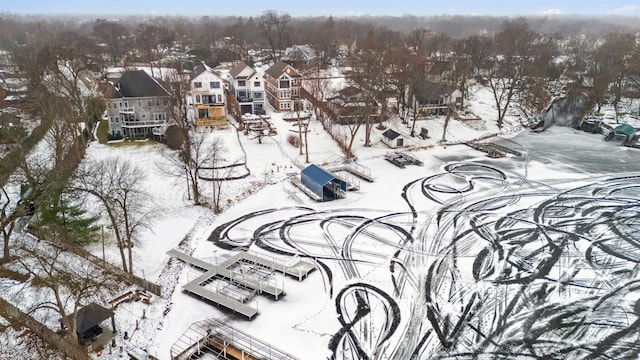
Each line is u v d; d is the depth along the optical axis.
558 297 34.31
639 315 32.31
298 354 28.78
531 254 40.00
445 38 170.00
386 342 29.89
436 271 37.78
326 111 79.12
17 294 34.22
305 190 54.31
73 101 69.12
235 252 41.44
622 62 91.25
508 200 51.34
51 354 28.81
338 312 32.88
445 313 32.69
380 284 36.16
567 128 83.25
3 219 38.72
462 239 42.84
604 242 41.84
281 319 32.22
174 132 67.12
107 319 32.03
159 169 59.41
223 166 61.09
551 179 57.59
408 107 85.56
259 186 56.38
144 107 71.94
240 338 30.23
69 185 43.19
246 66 87.06
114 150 66.56
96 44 158.38
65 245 39.78
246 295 34.84
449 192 54.12
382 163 65.19
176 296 35.06
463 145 73.50
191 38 194.88
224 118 78.44
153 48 148.88
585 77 104.88
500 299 34.16
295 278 37.09
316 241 43.00
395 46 124.19
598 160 64.94
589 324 31.48
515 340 30.09
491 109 92.19
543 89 95.56
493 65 117.00
